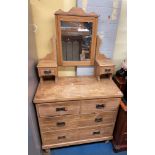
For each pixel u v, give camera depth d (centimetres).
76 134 146
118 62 163
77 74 155
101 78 153
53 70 130
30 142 105
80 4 121
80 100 124
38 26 127
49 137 141
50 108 122
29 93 105
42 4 120
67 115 130
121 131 143
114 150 157
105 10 128
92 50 141
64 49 138
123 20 139
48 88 131
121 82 150
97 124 145
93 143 166
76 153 154
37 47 135
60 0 121
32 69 119
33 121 115
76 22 126
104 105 133
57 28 125
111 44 146
